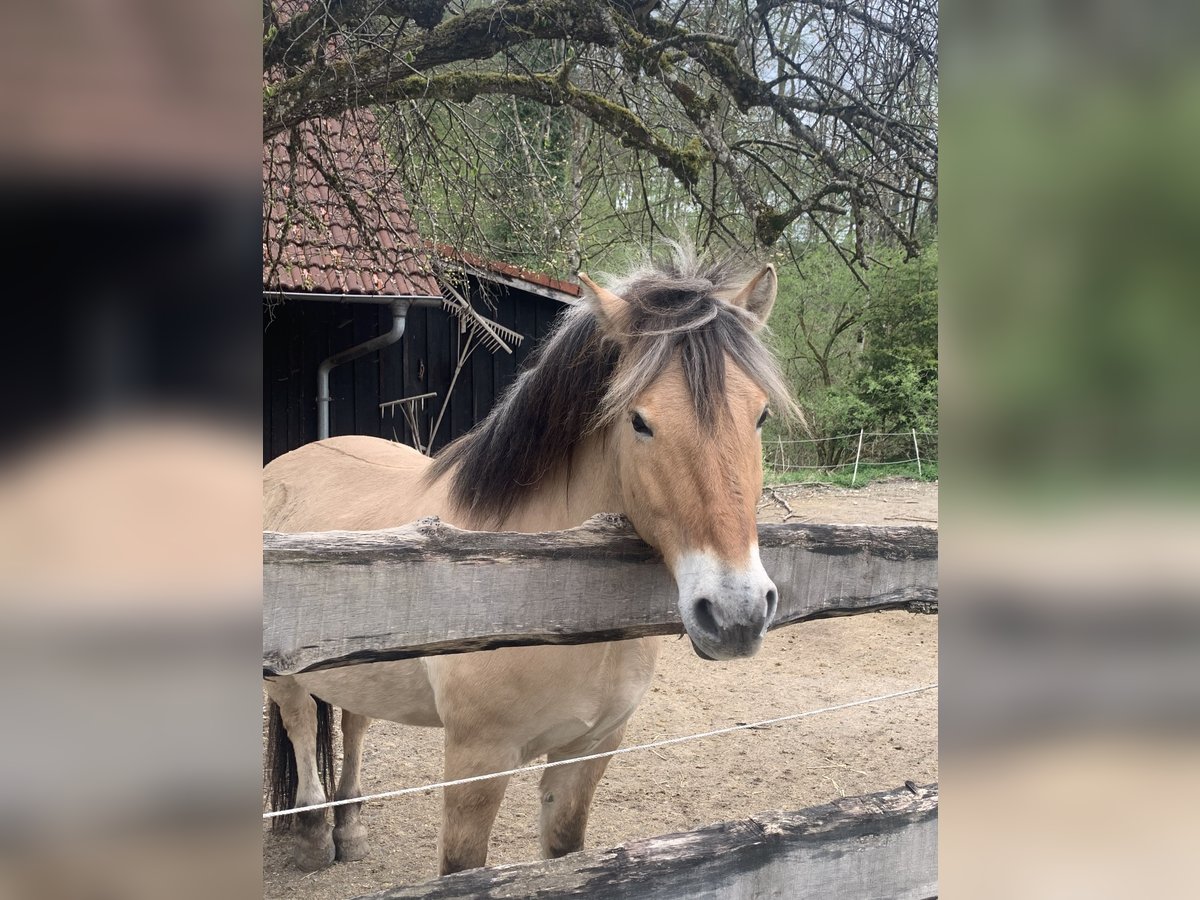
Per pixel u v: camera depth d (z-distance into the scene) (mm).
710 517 1556
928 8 4211
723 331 1739
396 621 1355
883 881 1496
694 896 1332
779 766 4086
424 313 8164
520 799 3766
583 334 2059
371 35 3824
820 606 1720
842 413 13422
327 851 3203
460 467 2357
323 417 7625
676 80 4375
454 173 4449
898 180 5230
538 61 5875
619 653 2145
